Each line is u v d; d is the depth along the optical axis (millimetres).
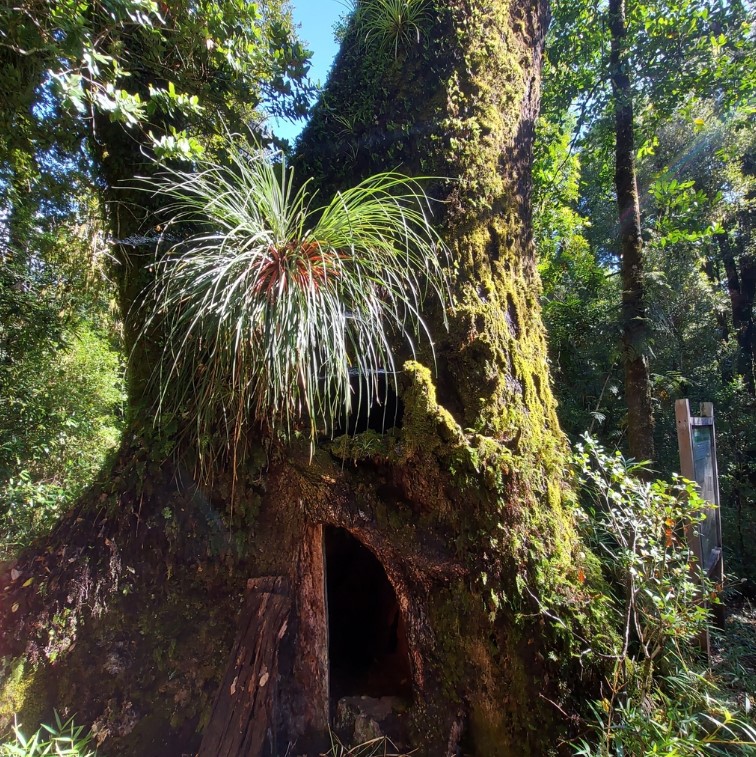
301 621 1948
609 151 5777
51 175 3285
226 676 1823
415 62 2291
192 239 1808
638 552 2174
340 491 1858
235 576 2051
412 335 2020
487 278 2084
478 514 1787
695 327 7059
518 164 2369
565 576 1861
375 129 2316
